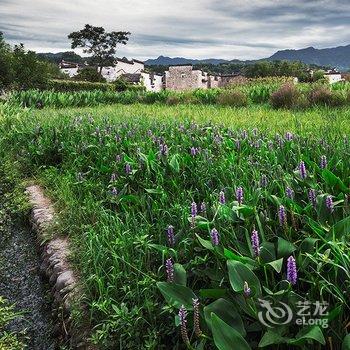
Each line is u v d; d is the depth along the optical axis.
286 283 3.17
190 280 3.81
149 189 5.55
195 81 74.50
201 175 5.82
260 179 4.95
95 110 17.20
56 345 4.07
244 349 2.64
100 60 80.12
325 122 9.12
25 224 6.80
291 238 3.72
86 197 6.32
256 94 21.80
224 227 4.04
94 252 4.49
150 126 9.22
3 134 11.12
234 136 7.69
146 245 4.21
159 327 3.50
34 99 24.19
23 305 4.86
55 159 8.77
